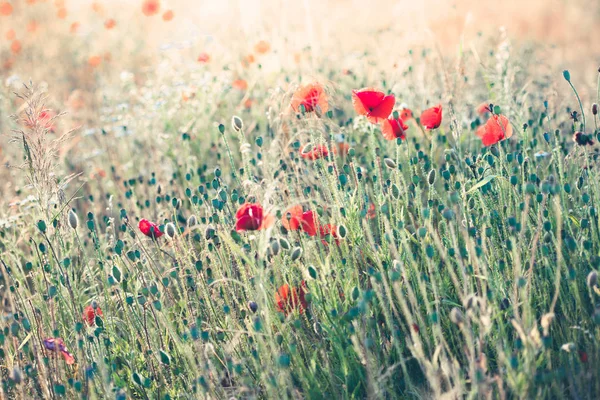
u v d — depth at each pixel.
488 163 3.21
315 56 5.70
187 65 6.24
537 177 3.28
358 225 3.12
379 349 2.81
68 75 8.20
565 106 4.71
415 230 3.16
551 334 2.75
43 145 3.28
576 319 2.72
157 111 5.35
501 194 3.19
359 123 4.09
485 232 2.87
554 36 8.16
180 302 3.08
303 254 3.07
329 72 5.77
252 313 2.94
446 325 2.89
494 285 2.73
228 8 8.18
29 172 3.26
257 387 2.67
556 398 2.54
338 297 2.95
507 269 2.83
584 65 6.62
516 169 3.54
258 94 5.73
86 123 6.39
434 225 3.42
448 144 4.30
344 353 2.79
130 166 5.22
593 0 8.96
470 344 2.32
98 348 2.87
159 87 5.93
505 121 3.29
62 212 3.32
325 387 2.78
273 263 2.96
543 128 4.11
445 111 4.46
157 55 8.00
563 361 2.62
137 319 3.03
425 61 5.27
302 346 2.87
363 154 4.56
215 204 3.00
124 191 4.91
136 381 2.70
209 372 2.62
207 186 3.85
